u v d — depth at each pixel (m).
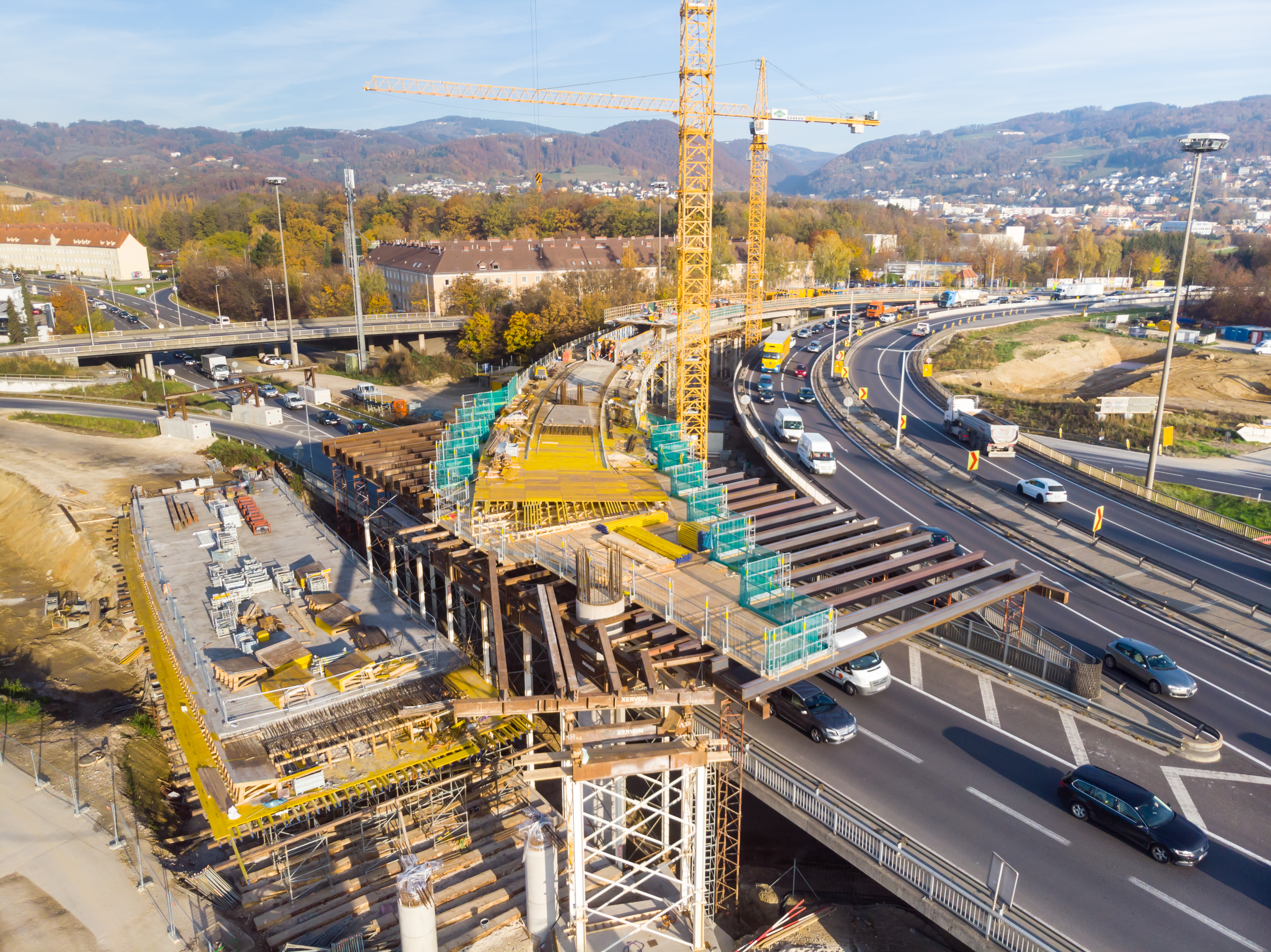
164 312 191.75
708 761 25.50
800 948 29.05
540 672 48.09
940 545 41.56
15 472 80.19
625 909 28.56
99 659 51.91
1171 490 74.38
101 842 32.84
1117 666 40.00
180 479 79.00
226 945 28.22
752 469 84.38
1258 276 186.12
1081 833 28.70
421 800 37.06
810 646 30.47
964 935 24.72
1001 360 129.50
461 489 49.34
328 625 44.31
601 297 143.25
